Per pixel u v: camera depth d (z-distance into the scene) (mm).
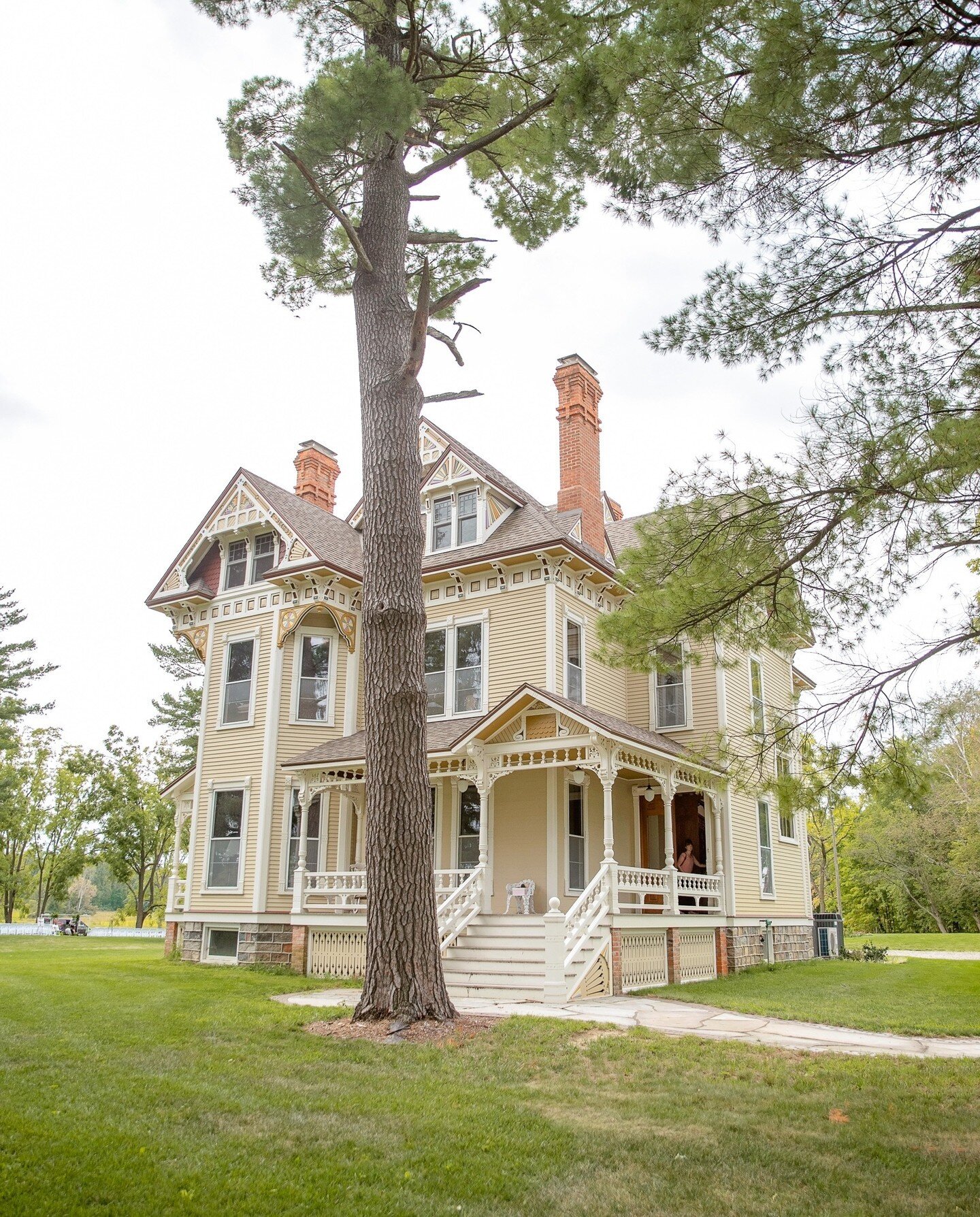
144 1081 7445
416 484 11711
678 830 20344
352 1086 7535
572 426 21406
